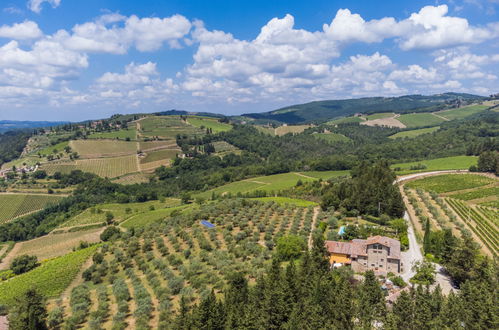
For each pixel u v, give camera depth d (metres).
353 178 189.00
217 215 152.00
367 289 65.81
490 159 198.12
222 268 95.31
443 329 54.31
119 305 82.62
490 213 138.75
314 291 63.12
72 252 141.38
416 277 84.25
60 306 91.69
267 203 160.38
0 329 79.31
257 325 60.28
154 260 109.94
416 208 141.50
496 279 70.31
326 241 99.94
